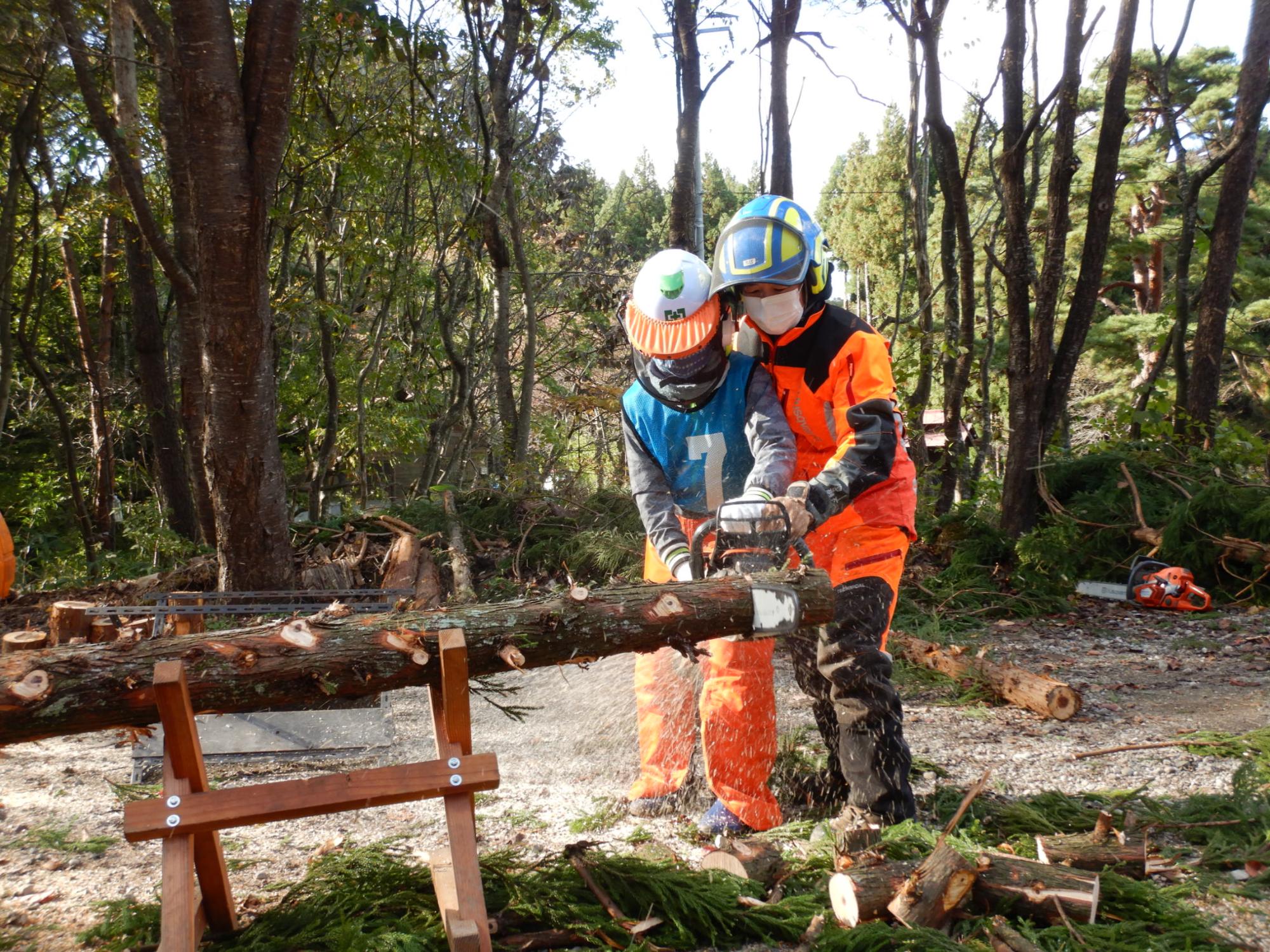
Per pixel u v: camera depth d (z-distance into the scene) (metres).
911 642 6.05
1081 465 9.52
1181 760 4.09
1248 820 3.17
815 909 2.60
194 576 7.48
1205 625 7.43
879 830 2.83
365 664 2.37
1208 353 11.88
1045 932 2.42
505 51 13.21
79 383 18.27
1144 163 26.36
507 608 2.51
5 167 12.78
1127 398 25.19
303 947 2.42
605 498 9.48
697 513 3.35
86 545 14.29
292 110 10.79
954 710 5.16
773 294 3.00
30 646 3.32
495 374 20.56
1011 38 9.48
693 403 3.20
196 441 9.67
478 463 18.41
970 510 10.51
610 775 3.94
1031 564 8.70
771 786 3.62
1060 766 4.06
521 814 3.49
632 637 2.56
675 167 10.02
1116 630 7.43
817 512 2.86
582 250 20.89
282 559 6.31
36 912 2.68
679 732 3.53
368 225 13.81
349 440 18.27
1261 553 7.91
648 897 2.64
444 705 2.31
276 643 2.34
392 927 2.44
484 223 14.54
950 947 2.30
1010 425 9.54
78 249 15.62
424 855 2.91
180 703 2.15
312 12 9.93
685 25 9.72
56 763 4.07
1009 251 9.54
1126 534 8.91
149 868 2.99
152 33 8.08
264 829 3.38
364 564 8.35
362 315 19.17
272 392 6.25
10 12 9.20
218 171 5.83
